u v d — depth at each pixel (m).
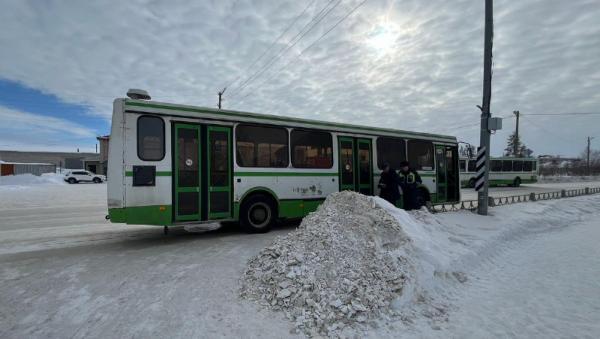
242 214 8.57
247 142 8.60
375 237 5.57
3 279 5.05
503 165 33.38
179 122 7.68
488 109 11.77
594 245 8.98
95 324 3.67
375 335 3.66
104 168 50.00
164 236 8.51
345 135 10.37
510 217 11.34
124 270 5.46
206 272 5.34
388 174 10.00
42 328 3.58
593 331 4.04
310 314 3.85
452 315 4.39
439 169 12.67
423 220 8.18
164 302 4.21
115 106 7.07
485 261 6.95
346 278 4.48
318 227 5.76
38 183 34.06
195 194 7.79
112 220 6.87
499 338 3.81
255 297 4.34
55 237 8.46
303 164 9.49
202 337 3.43
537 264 7.07
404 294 4.49
